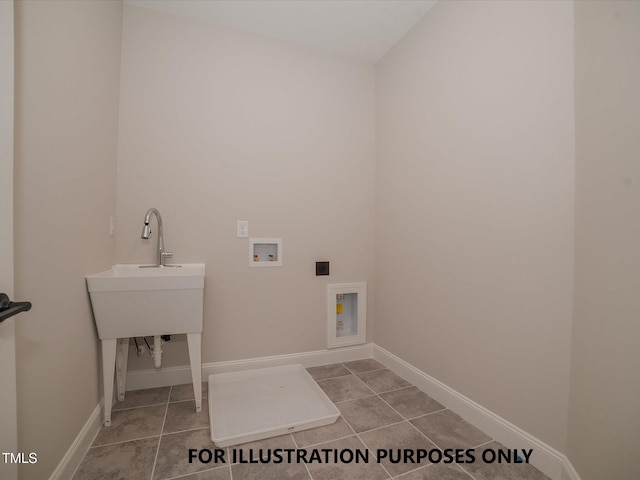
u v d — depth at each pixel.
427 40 1.89
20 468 0.87
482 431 1.48
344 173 2.33
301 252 2.21
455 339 1.66
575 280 1.10
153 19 1.88
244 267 2.07
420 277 1.93
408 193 2.04
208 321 1.99
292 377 2.05
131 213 1.83
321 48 2.26
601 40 0.98
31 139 0.94
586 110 1.04
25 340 0.91
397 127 2.16
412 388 1.92
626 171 0.87
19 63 0.89
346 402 1.75
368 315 2.41
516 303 1.33
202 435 1.44
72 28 1.20
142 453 1.31
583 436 1.03
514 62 1.35
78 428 1.26
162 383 1.90
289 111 2.18
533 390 1.25
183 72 1.94
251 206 2.08
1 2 0.76
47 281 1.03
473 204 1.55
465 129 1.61
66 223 1.16
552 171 1.18
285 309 2.18
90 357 1.39
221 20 1.98
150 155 1.87
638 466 0.80
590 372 1.01
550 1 1.20
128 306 1.44
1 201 0.76
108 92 1.62
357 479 1.18
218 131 2.00
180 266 1.88
